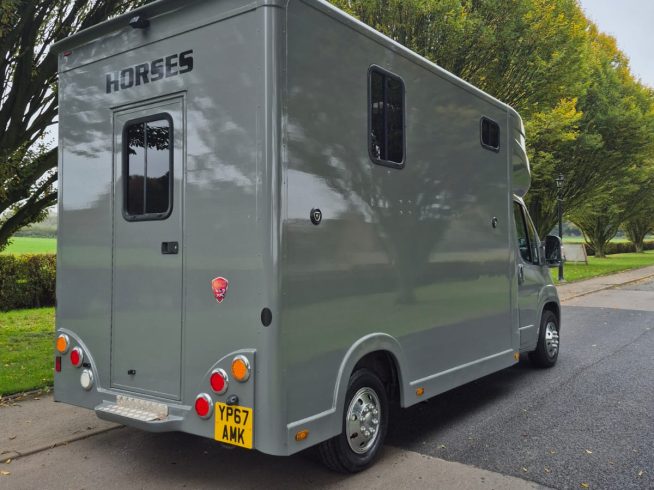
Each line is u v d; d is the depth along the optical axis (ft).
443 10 37.19
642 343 28.58
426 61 14.33
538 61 42.68
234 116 10.60
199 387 10.94
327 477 12.19
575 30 44.62
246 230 10.34
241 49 10.55
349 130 11.75
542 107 49.55
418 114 14.02
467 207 16.20
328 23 11.28
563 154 64.80
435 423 16.07
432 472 12.51
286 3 10.39
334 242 11.28
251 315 10.23
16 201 29.71
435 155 14.69
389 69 12.98
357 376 12.16
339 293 11.37
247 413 10.15
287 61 10.35
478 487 11.76
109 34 12.79
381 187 12.67
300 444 10.28
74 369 13.20
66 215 13.62
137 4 27.22
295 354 10.30
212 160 10.90
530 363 23.75
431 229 14.46
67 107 13.73
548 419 16.43
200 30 11.19
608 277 70.79
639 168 78.54
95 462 13.05
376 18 38.42
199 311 11.01
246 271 10.33
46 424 15.53
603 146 67.87
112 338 12.55
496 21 40.93
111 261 12.60
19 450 13.62
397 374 13.26
